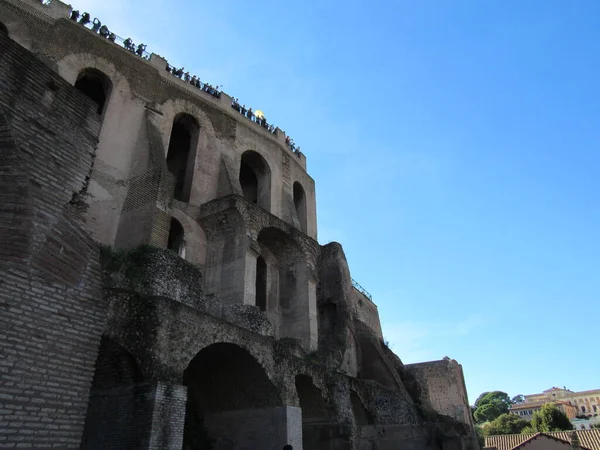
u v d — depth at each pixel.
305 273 28.44
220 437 18.72
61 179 11.83
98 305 12.13
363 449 25.03
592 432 50.41
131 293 13.83
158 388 13.11
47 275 10.92
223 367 18.78
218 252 24.20
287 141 36.84
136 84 26.34
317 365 21.53
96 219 21.12
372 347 33.84
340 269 34.12
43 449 10.02
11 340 9.89
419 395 34.62
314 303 27.97
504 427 81.56
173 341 14.27
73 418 10.77
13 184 10.70
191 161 27.92
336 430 21.28
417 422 30.80
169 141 28.36
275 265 29.48
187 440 18.05
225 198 24.48
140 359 13.30
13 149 10.88
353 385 25.09
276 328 27.69
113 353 13.59
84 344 11.48
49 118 11.95
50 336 10.70
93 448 13.28
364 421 26.03
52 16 24.41
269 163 33.06
